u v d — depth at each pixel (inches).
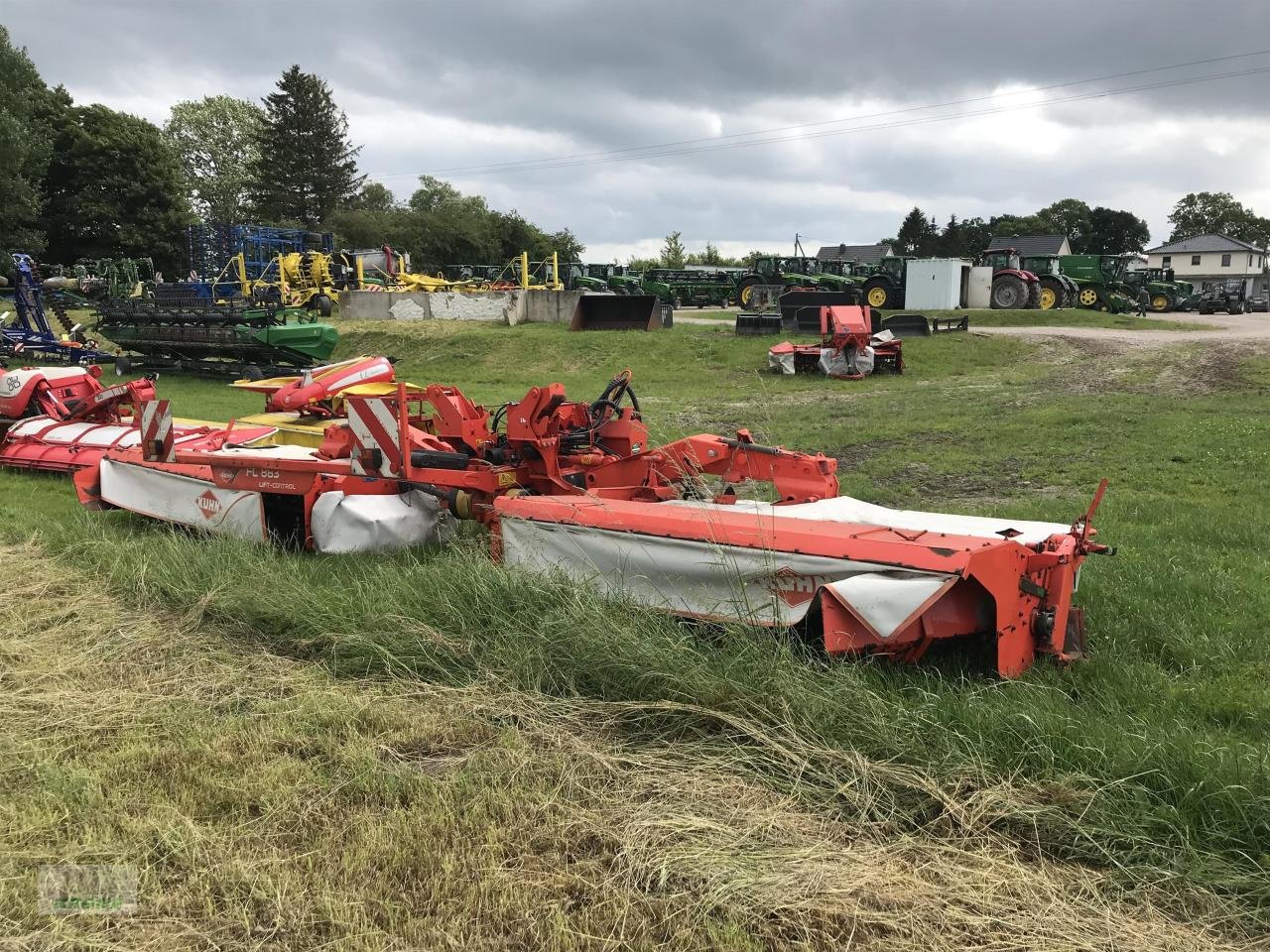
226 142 3221.0
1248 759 132.1
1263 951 102.7
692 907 109.8
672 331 1117.7
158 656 190.4
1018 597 163.3
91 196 2140.7
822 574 168.2
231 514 271.4
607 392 267.4
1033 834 123.2
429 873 117.1
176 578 226.2
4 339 819.4
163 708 165.2
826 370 875.4
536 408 249.4
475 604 193.8
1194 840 118.7
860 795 130.6
